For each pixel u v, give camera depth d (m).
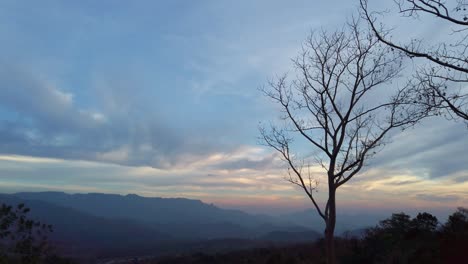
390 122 14.86
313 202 15.53
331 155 15.04
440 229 21.27
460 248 17.36
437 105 10.80
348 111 15.01
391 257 20.47
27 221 12.71
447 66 10.24
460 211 21.05
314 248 32.06
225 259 41.28
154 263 51.16
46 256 13.26
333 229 14.69
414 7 10.68
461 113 10.39
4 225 12.30
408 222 24.09
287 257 30.83
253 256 37.22
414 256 19.31
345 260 23.55
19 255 12.50
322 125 15.29
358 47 15.46
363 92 15.35
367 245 23.86
